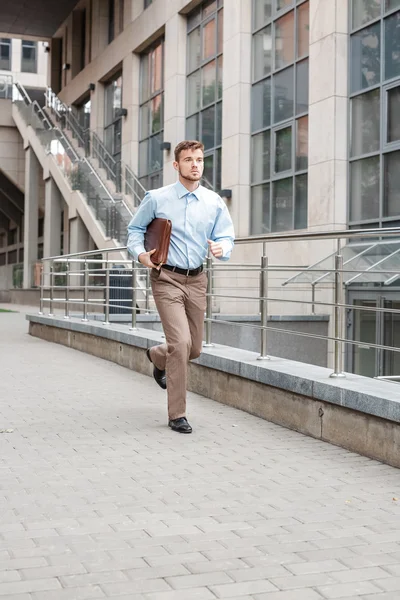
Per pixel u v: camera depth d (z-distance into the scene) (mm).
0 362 10070
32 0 33312
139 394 7547
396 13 14969
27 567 3076
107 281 11195
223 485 4363
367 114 15922
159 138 25625
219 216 5824
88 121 33719
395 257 13031
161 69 25625
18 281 35625
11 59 50469
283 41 18797
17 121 35531
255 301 17422
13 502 3992
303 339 15914
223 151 20938
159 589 2871
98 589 2861
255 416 6461
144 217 5734
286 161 18641
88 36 33344
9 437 5559
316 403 5645
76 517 3746
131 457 4996
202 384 7457
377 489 4324
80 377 8711
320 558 3221
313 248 16828
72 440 5473
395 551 3318
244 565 3127
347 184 16516
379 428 4969
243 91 20172
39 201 36906
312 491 4266
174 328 5711
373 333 13344
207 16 22422
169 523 3666
